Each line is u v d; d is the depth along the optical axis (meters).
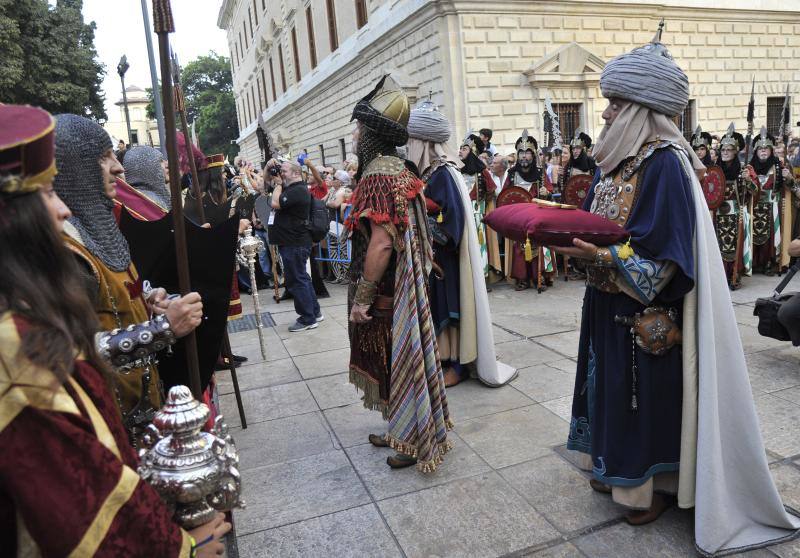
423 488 2.81
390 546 2.40
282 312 6.84
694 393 2.20
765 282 7.04
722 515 2.20
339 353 5.04
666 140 2.19
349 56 19.41
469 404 3.74
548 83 14.23
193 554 1.05
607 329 2.30
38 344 0.90
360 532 2.51
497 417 3.52
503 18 13.67
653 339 2.19
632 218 2.20
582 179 6.17
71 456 0.92
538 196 7.36
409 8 14.19
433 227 3.80
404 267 2.74
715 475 2.18
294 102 28.28
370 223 2.71
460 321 3.91
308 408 3.87
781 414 3.35
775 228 7.19
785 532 2.30
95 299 1.64
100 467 0.95
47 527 0.90
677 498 2.49
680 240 2.08
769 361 4.20
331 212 8.58
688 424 2.22
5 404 0.88
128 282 1.82
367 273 2.72
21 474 0.88
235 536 2.38
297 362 4.86
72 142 1.65
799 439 3.05
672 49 16.44
